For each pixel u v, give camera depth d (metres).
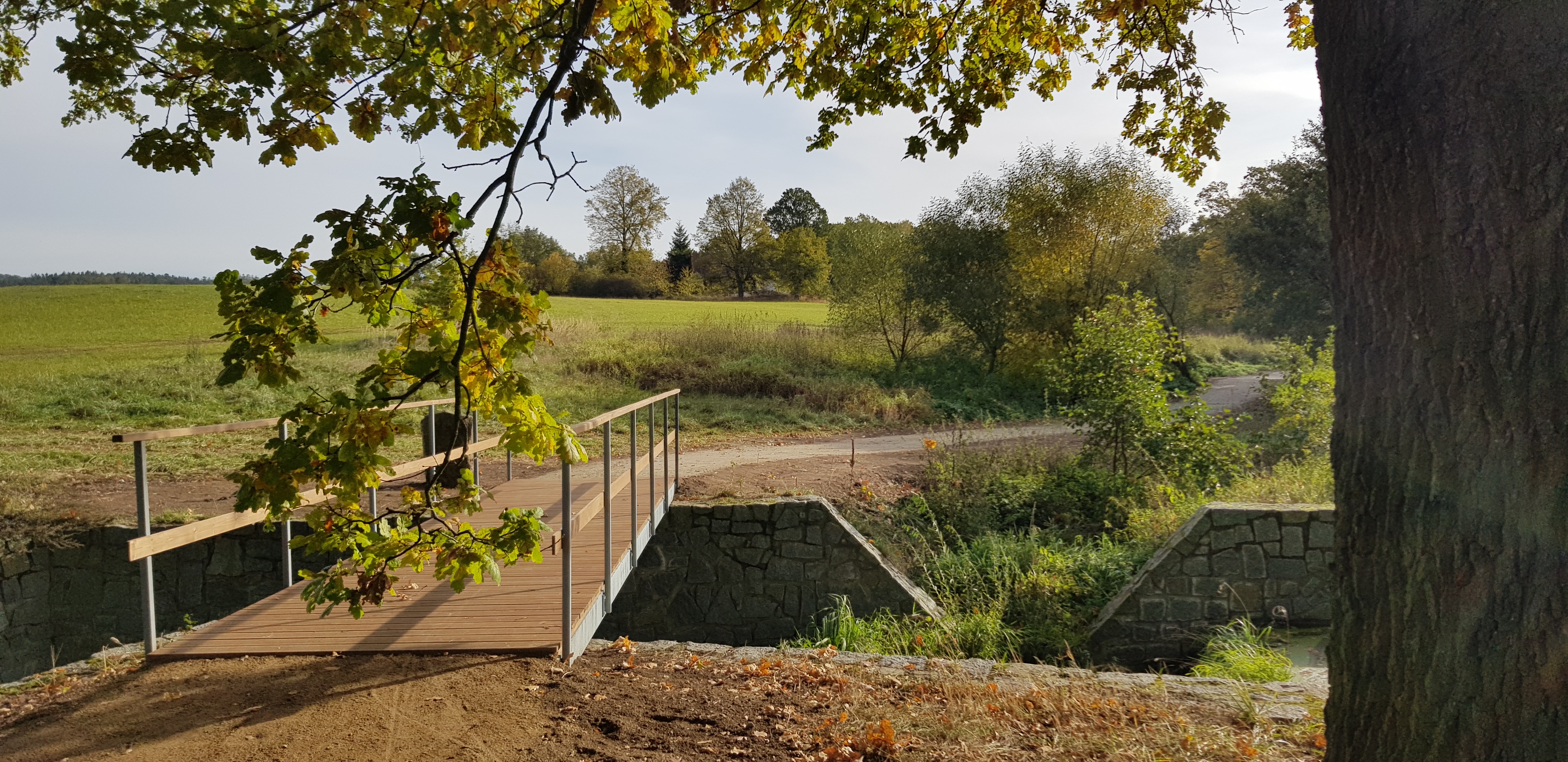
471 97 3.43
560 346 23.12
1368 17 2.21
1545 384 1.92
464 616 5.04
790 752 3.60
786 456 13.27
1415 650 2.15
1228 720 4.13
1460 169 2.02
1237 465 11.75
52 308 35.31
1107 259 22.27
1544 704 1.95
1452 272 2.04
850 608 8.38
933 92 5.54
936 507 11.24
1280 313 27.94
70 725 3.61
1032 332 22.28
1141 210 22.23
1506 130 1.95
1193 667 7.45
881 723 3.70
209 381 16.56
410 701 3.93
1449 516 2.07
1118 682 4.77
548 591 5.48
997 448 13.21
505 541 3.17
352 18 2.80
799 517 9.27
